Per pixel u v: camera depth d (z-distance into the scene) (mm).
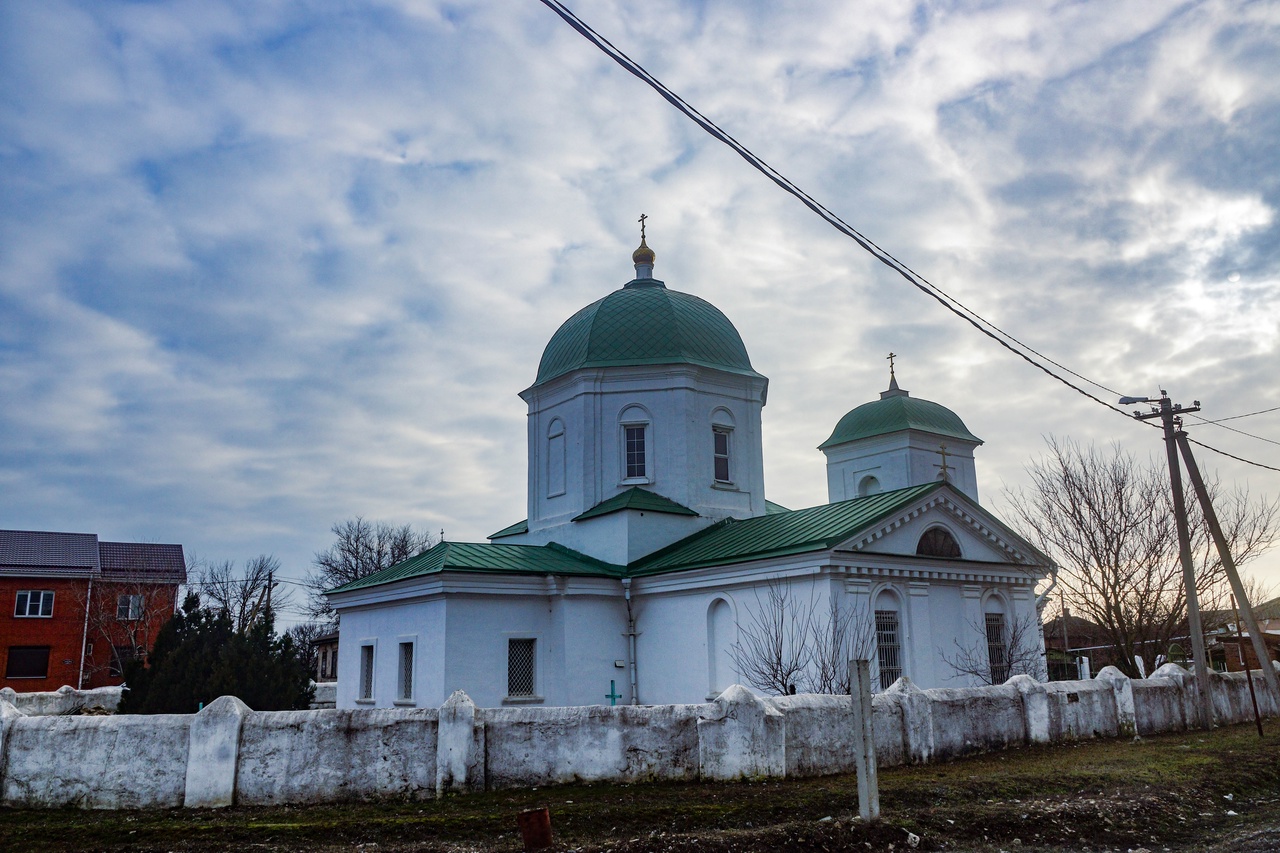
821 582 21875
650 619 25828
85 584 49656
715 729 14188
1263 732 21047
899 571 23141
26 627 48062
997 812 12133
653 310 30734
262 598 59750
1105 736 19781
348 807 12898
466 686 23469
